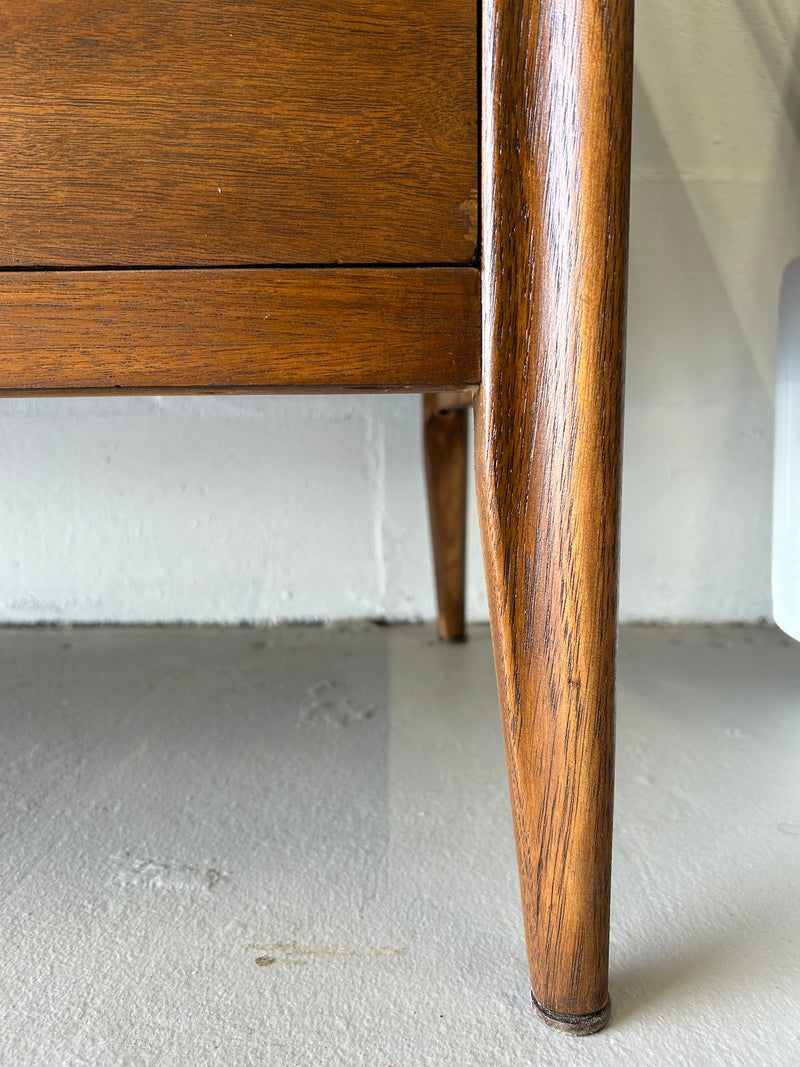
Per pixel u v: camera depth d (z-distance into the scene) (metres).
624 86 0.27
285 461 0.90
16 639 0.88
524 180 0.28
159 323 0.29
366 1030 0.31
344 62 0.28
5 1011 0.32
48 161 0.28
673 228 0.87
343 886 0.41
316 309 0.29
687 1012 0.32
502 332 0.28
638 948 0.36
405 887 0.41
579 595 0.28
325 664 0.79
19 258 0.28
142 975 0.34
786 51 0.84
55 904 0.39
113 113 0.28
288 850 0.44
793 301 0.70
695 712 0.66
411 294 0.29
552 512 0.28
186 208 0.28
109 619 0.93
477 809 0.49
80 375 0.29
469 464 0.92
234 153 0.28
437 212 0.28
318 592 0.93
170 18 0.27
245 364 0.29
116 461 0.90
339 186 0.28
